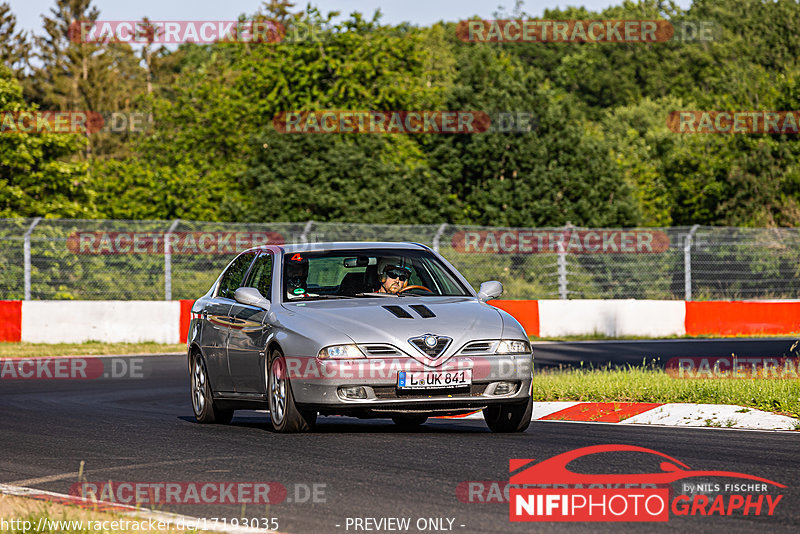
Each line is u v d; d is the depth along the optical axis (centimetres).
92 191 9831
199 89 12675
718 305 7119
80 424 3181
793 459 2253
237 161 11912
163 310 6725
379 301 2848
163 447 2594
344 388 2584
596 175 10994
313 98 12031
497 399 2648
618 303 7106
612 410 3216
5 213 9050
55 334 6606
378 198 10369
